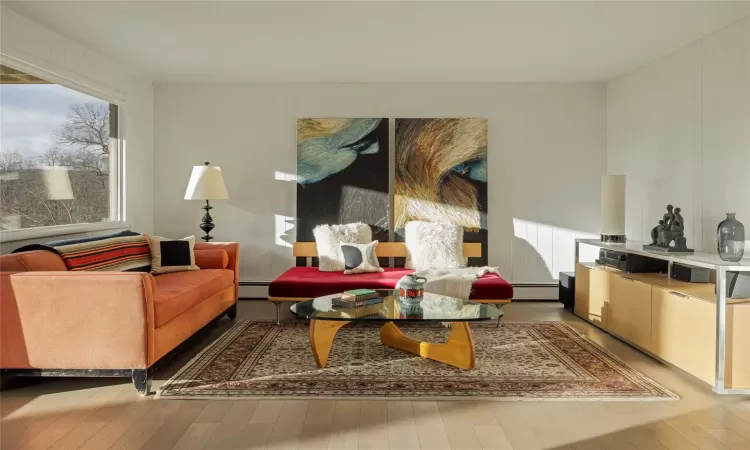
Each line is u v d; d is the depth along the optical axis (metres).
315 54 5.11
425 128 6.18
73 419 2.81
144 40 4.66
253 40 4.66
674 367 3.75
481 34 4.48
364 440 2.56
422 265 5.69
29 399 3.11
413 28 4.34
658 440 2.57
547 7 3.86
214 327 4.88
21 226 4.15
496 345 4.26
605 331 4.77
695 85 4.62
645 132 5.45
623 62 5.36
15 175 4.08
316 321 3.68
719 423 2.77
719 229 3.49
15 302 3.16
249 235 6.34
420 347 3.95
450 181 6.19
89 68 4.93
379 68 5.62
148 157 6.18
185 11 3.97
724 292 3.20
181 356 4.00
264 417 2.83
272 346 4.21
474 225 6.20
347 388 3.26
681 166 4.82
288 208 6.33
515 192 6.31
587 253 6.33
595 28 4.32
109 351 3.14
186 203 6.33
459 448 2.47
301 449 2.46
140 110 5.98
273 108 6.29
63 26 4.29
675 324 3.63
